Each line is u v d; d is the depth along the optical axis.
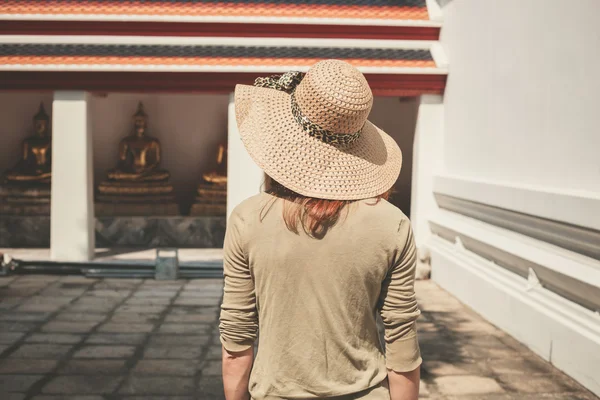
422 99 8.02
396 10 8.24
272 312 1.66
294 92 1.75
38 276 7.99
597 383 4.31
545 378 4.68
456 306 6.77
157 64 7.82
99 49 7.97
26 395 4.27
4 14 7.89
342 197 1.65
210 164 10.54
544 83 5.26
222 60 7.90
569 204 4.59
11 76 7.85
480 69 6.73
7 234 9.16
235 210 1.73
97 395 4.29
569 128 4.84
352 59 7.98
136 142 10.00
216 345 5.43
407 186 10.64
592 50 4.48
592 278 4.34
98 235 9.29
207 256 8.80
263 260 1.65
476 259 6.68
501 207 5.84
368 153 1.75
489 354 5.22
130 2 8.11
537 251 5.25
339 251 1.63
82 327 5.87
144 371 4.77
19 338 5.50
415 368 1.70
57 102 7.98
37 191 9.26
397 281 1.68
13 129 10.27
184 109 10.47
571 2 4.77
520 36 5.71
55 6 8.01
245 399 1.79
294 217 1.63
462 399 4.30
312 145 1.69
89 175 8.20
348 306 1.64
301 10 8.16
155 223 9.38
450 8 7.77
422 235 8.10
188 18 7.95
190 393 4.36
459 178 7.00
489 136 6.50
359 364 1.66
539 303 5.20
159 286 7.62
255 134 1.75
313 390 1.63
